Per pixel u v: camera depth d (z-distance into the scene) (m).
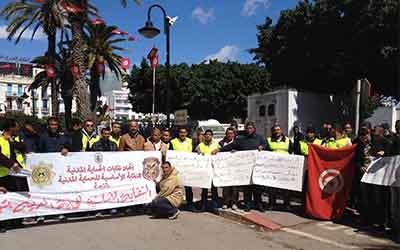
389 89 27.62
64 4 23.39
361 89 9.50
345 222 8.28
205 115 47.03
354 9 24.31
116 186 8.77
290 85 31.28
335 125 9.37
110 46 29.72
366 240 7.09
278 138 9.59
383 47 23.25
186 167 9.28
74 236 7.10
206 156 9.27
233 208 9.12
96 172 8.55
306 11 27.56
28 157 7.85
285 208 9.42
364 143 8.30
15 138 8.52
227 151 9.38
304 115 26.19
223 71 45.34
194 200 10.55
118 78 31.88
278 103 26.30
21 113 55.06
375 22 23.25
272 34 31.27
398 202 7.21
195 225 8.03
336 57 26.30
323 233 7.52
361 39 24.47
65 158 8.23
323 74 28.67
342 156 8.45
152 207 8.60
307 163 8.80
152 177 9.17
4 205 7.51
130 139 9.47
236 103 45.59
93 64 29.36
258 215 8.64
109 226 7.84
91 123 9.51
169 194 8.58
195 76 45.31
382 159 7.53
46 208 7.97
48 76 30.19
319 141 10.03
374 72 25.70
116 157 8.78
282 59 30.30
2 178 7.59
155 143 9.80
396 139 7.62
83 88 24.12
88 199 8.43
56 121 8.57
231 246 6.64
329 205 8.40
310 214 8.52
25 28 28.02
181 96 45.69
